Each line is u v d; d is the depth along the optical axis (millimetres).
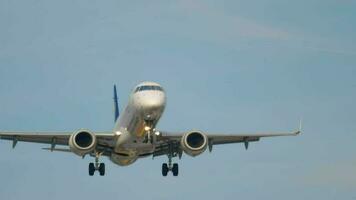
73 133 188000
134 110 187625
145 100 184000
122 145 193750
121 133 192750
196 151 188375
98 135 191375
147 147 195000
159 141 196000
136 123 188500
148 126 186750
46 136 194250
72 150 187250
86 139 190250
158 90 187625
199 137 190500
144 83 190125
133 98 188375
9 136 194000
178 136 192625
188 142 190000
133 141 192500
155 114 184625
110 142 195875
